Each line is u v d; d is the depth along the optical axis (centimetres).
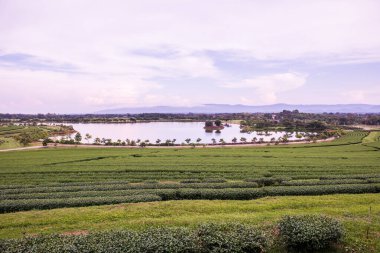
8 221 2394
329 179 4594
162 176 5406
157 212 2552
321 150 9612
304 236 1692
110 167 6291
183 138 17938
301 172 5681
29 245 1597
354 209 2519
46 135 16338
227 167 6250
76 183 4562
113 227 2128
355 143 11806
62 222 2345
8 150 10631
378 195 3303
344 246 1789
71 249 1511
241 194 3450
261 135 19225
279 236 1877
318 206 2750
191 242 1622
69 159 7575
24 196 3538
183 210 2617
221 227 1806
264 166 6353
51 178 5319
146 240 1609
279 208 2692
